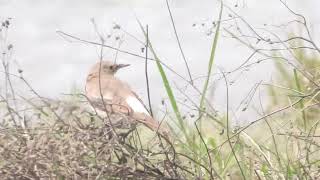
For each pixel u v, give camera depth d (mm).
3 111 10914
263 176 11977
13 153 10320
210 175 11297
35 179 10359
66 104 10359
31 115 10656
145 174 10789
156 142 11547
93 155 10445
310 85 13602
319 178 11609
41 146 10180
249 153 12320
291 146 12219
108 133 10719
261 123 13742
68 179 10281
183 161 11930
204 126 13688
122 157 10719
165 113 11969
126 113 11430
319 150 12367
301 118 13336
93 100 11578
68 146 10227
